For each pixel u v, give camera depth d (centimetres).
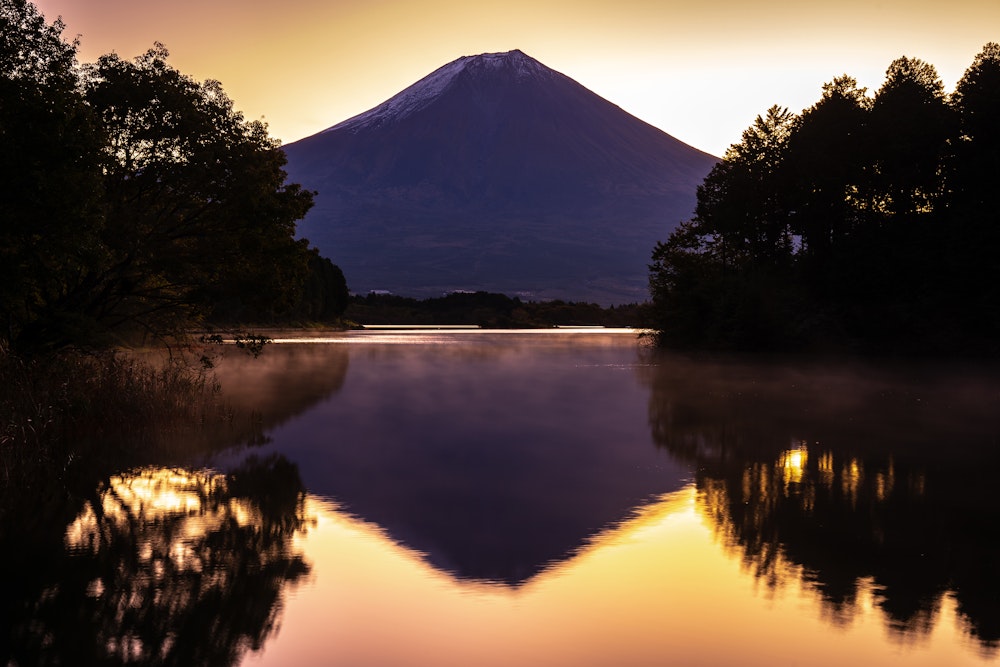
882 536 1366
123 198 3097
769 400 3591
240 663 874
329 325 14225
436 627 968
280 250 3281
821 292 8044
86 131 2241
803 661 884
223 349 6719
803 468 1992
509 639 937
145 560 1220
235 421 2742
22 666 862
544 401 3494
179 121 3102
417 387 4075
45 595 1070
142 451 2166
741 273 8038
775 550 1287
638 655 895
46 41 2523
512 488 1744
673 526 1428
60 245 2225
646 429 2655
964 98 7775
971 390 4128
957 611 1023
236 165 3161
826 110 8175
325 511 1534
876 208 8269
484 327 16262
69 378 2425
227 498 1641
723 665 873
